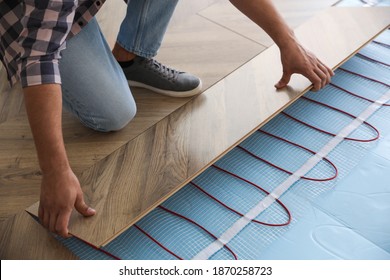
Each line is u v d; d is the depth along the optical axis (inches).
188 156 72.1
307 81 80.6
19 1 54.6
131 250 65.6
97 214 64.9
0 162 74.8
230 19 97.8
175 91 81.8
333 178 72.9
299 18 97.2
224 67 87.0
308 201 70.2
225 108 78.7
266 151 77.4
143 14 75.2
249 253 64.7
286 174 74.0
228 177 73.9
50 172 53.2
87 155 74.2
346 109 83.5
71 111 75.5
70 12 50.9
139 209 65.5
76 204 60.3
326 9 95.3
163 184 68.5
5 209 69.1
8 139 78.2
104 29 99.0
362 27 90.1
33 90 50.1
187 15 100.5
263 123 75.7
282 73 83.5
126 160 72.7
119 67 75.0
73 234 62.7
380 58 92.4
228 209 69.9
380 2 101.9
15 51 56.1
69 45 66.5
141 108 81.1
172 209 70.1
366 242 65.1
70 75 68.2
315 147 77.7
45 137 51.4
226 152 72.5
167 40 93.8
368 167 74.3
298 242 65.6
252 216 68.8
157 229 67.9
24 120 81.3
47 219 56.6
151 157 72.7
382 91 86.4
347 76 89.4
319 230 66.7
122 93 73.4
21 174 73.2
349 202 69.8
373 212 68.5
